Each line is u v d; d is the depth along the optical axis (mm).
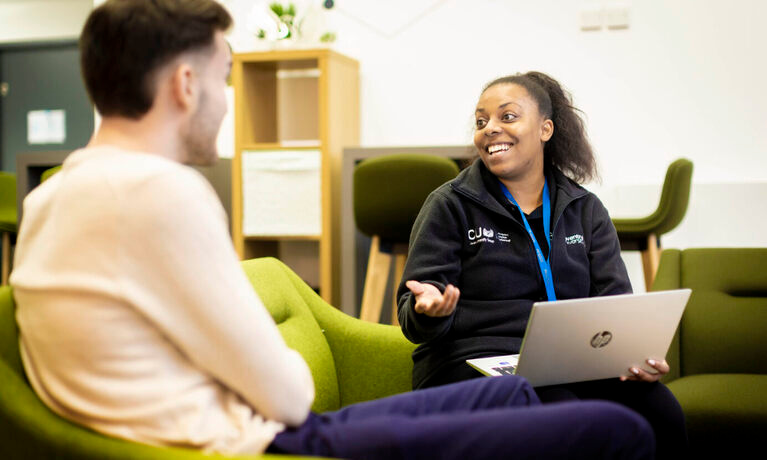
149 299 881
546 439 980
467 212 1652
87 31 974
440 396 1175
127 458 840
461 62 4359
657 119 4102
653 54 4086
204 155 1054
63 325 885
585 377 1430
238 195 4012
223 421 935
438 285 1541
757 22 3938
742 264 2195
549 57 4230
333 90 4008
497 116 1681
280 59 3979
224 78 1051
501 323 1588
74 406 901
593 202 1755
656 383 1528
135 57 950
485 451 968
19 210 3893
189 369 927
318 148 3908
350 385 1698
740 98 3984
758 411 1722
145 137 980
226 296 899
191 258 883
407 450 963
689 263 2260
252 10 4211
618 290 1637
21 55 6523
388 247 3363
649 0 4066
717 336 2086
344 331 1720
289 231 3941
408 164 3096
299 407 983
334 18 4531
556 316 1287
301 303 1704
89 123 6406
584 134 1878
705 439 1755
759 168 3980
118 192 887
